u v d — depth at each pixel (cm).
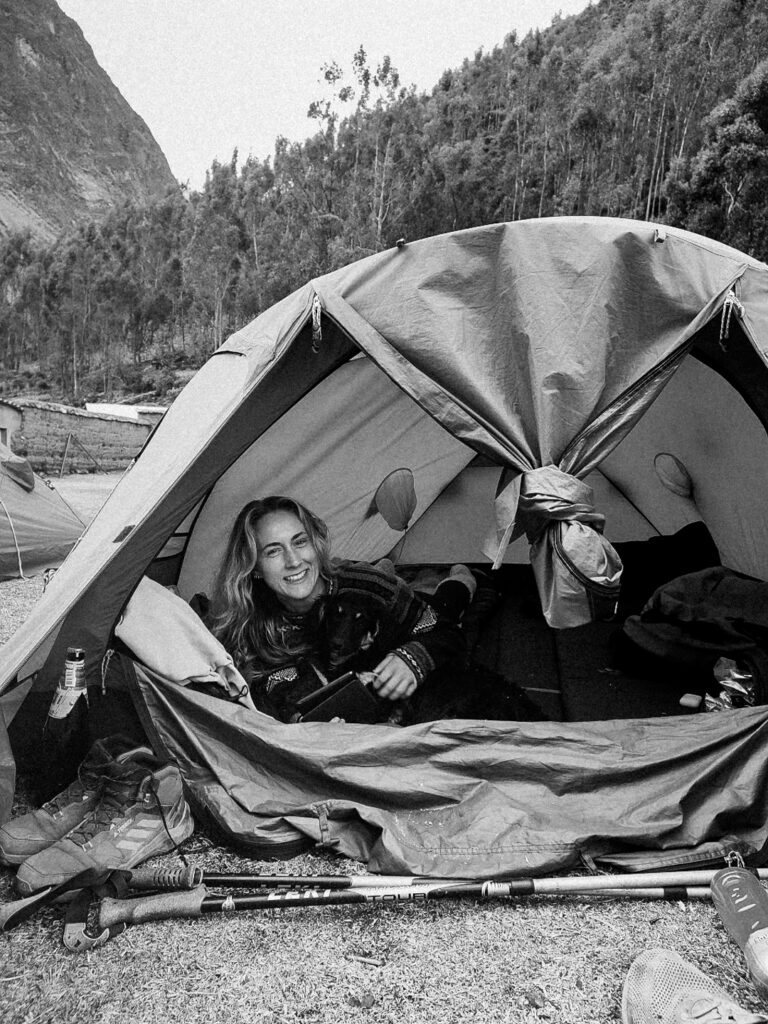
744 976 182
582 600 239
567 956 190
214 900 204
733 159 5284
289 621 298
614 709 309
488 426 254
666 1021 155
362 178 7212
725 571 345
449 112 9156
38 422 2008
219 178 8806
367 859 230
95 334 8681
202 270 8069
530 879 212
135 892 215
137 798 242
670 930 200
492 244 270
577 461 252
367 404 364
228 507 375
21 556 686
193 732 258
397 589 300
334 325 283
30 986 183
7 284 11562
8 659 250
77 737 257
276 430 350
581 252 263
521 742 251
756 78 5525
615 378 258
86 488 1598
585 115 7312
